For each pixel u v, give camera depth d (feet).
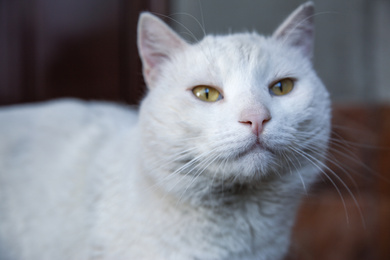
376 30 2.08
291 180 1.10
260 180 1.06
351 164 1.77
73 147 1.28
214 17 1.91
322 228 1.76
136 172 1.12
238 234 1.09
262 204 1.10
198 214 1.07
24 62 2.01
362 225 1.76
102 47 1.97
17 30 1.99
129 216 1.10
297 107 1.07
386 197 1.77
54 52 2.00
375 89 2.04
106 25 1.95
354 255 1.75
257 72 1.08
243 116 1.00
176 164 1.05
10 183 1.26
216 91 1.07
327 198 1.77
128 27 1.91
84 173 1.23
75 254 1.19
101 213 1.15
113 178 1.17
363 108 1.84
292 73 1.11
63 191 1.22
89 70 1.99
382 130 1.81
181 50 1.15
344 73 2.08
